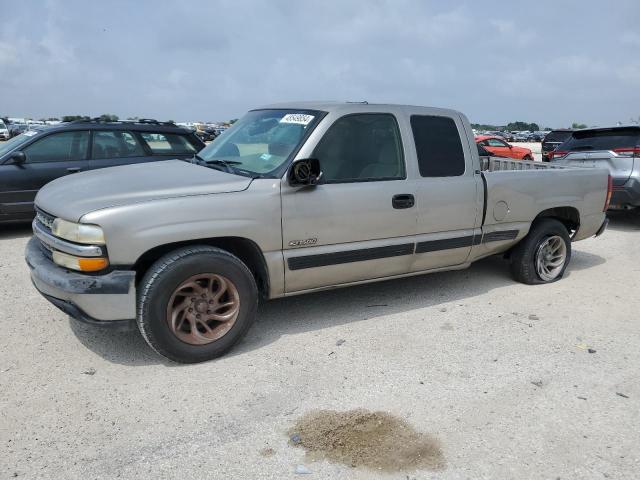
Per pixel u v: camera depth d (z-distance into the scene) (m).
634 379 3.72
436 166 4.77
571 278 6.09
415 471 2.72
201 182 3.83
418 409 3.28
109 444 2.88
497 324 4.64
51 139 7.82
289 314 4.77
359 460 2.79
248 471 2.70
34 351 3.93
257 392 3.43
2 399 3.28
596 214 6.11
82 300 3.44
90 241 3.40
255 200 3.84
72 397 3.33
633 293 5.57
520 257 5.67
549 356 4.05
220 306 3.85
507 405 3.35
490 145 23.70
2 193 7.47
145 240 3.48
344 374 3.69
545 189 5.52
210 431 3.01
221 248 3.98
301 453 2.84
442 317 4.78
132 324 3.55
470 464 2.79
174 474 2.66
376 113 4.52
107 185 3.87
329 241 4.21
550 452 2.90
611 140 8.91
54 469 2.67
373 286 5.59
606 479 2.70
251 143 4.51
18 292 5.18
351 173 4.32
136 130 8.41
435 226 4.78
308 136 4.16
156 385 3.49
